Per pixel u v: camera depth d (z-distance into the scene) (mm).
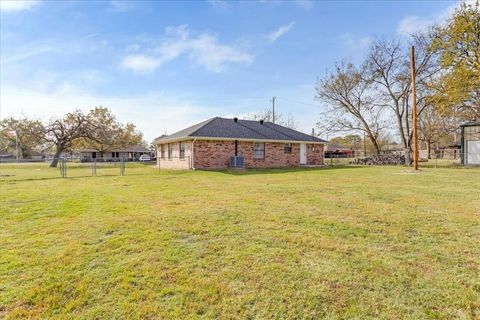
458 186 8930
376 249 3418
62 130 25703
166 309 2236
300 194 7367
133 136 42250
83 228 4340
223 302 2324
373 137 26984
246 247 3502
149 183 10336
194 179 11711
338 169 17875
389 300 2320
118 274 2812
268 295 2418
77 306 2285
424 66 21562
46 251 3418
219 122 20484
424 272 2803
